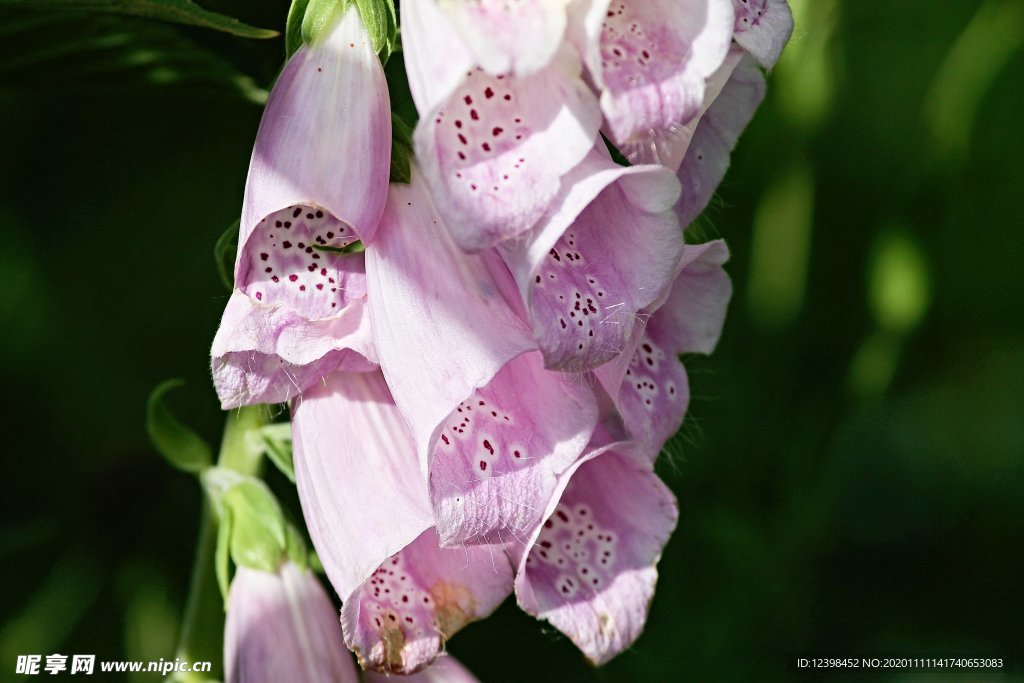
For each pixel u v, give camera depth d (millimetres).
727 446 547
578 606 416
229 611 437
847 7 549
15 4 407
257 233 395
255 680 431
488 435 398
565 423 400
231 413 442
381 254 396
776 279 542
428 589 413
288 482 512
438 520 391
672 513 419
